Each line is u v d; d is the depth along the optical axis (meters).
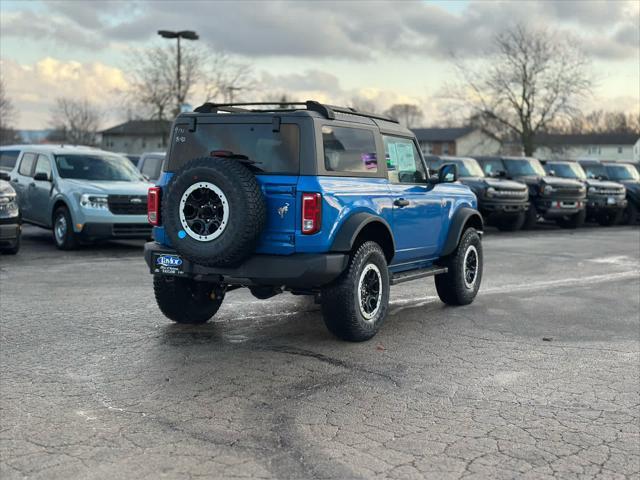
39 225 14.37
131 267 11.38
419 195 7.71
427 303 8.89
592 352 6.61
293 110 6.55
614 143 106.44
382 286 6.94
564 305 8.87
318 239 6.18
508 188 18.95
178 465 3.99
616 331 7.48
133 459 4.07
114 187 13.50
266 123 6.34
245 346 6.59
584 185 21.50
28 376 5.57
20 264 11.59
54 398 5.06
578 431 4.63
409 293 9.60
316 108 6.55
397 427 4.64
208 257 6.05
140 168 18.05
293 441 4.37
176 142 6.75
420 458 4.15
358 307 6.62
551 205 20.50
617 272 11.83
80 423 4.59
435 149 99.75
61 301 8.51
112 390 5.27
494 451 4.27
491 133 57.12
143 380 5.52
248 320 7.71
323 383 5.54
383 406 5.04
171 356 6.21
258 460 4.08
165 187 6.70
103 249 13.90
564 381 5.71
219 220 6.02
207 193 6.04
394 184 7.39
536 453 4.26
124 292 9.15
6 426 4.52
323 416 4.81
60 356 6.14
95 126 92.81
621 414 4.96
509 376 5.81
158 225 6.75
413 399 5.20
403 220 7.41
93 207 13.16
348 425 4.65
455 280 8.55
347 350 6.52
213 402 5.05
